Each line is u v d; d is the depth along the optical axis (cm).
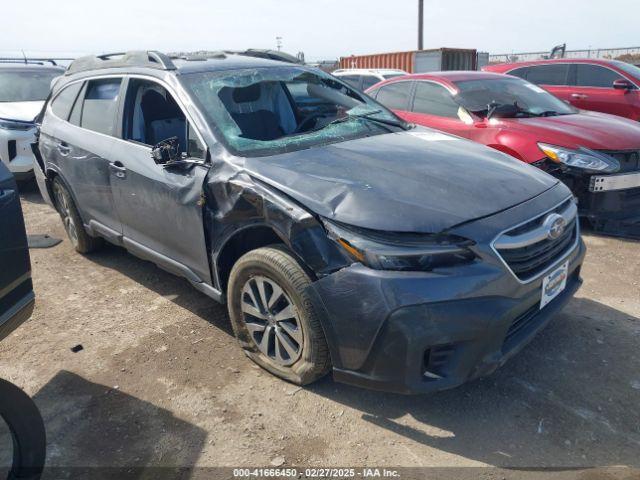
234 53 447
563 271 292
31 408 227
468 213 258
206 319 383
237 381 310
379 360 249
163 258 375
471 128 578
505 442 256
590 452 248
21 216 231
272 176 288
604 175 494
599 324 356
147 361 334
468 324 240
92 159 416
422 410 281
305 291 268
